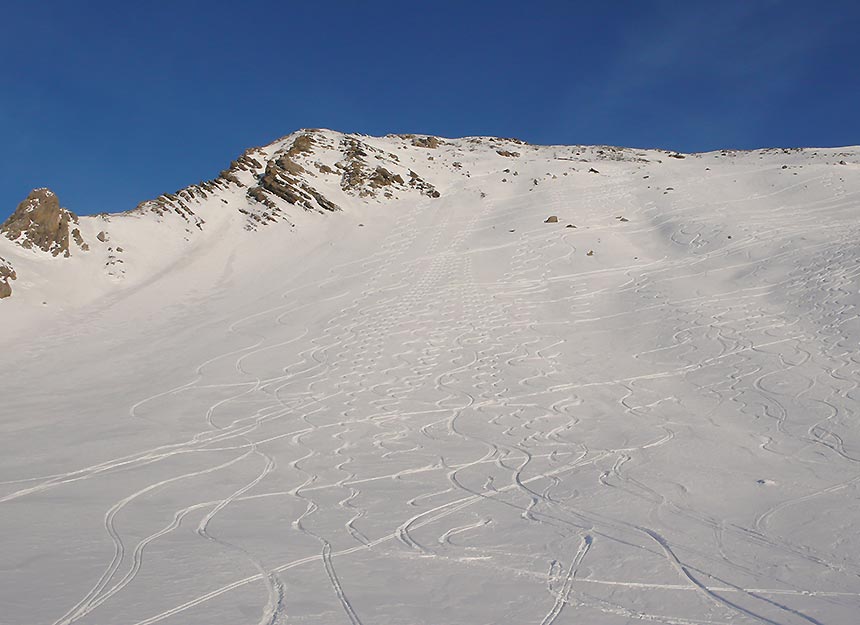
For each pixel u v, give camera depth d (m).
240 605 5.28
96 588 5.50
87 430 12.28
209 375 16.42
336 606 5.33
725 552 6.73
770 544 6.94
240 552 6.54
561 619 5.22
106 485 9.07
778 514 7.87
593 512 8.02
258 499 8.56
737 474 9.54
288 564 6.24
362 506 8.30
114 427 12.50
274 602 5.36
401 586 5.80
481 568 6.28
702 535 7.22
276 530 7.32
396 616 5.19
